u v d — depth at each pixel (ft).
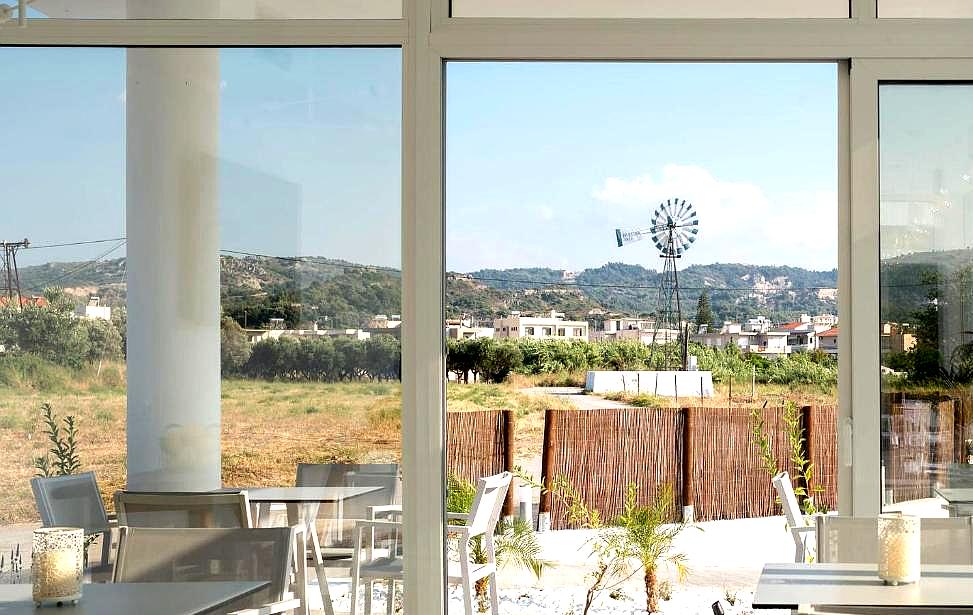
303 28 8.89
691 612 15.64
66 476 9.10
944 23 8.59
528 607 16.21
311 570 8.90
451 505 17.66
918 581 6.46
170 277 9.10
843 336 8.82
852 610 5.84
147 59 9.14
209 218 9.07
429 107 8.78
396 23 8.83
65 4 9.05
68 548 5.99
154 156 9.13
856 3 8.63
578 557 17.37
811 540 12.84
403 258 8.85
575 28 8.70
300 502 8.95
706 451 17.28
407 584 8.73
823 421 16.43
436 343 8.75
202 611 5.83
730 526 17.03
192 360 9.08
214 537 7.63
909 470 8.78
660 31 8.66
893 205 8.82
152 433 9.08
